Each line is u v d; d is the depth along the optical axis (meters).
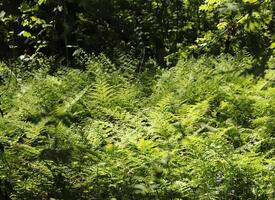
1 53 9.22
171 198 4.30
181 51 8.38
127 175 4.50
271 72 6.84
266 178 4.54
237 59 8.36
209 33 9.62
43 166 4.62
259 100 6.13
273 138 5.33
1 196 4.21
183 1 11.88
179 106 6.07
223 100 6.70
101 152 4.65
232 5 6.30
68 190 4.40
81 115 6.28
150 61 9.42
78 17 11.33
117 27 11.89
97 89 6.42
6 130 5.35
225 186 4.45
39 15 10.34
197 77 7.43
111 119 6.34
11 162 4.75
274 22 10.14
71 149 4.28
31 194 4.48
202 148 4.62
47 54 11.21
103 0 11.39
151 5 12.13
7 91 6.88
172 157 4.66
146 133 5.33
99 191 4.39
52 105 6.00
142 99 6.93
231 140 5.42
